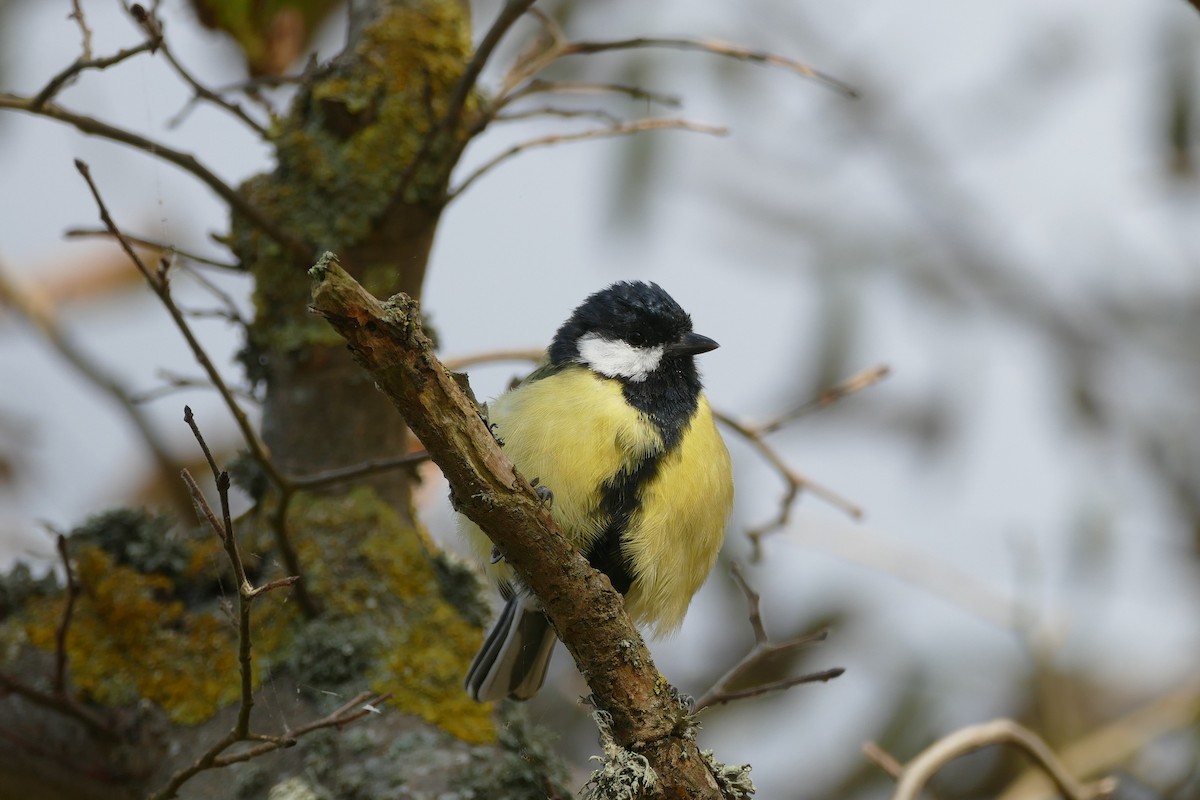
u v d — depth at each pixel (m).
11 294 10.35
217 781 6.96
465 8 8.65
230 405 6.64
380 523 7.89
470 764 6.90
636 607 7.59
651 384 7.52
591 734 10.38
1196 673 11.42
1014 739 8.07
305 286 8.02
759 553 8.74
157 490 11.25
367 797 6.73
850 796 11.30
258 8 8.32
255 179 8.25
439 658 7.43
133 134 7.06
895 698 11.47
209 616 7.60
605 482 7.20
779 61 7.82
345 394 8.04
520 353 8.84
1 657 7.50
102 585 7.63
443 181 7.89
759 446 8.62
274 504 7.95
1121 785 10.62
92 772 7.20
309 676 7.21
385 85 8.12
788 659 11.32
